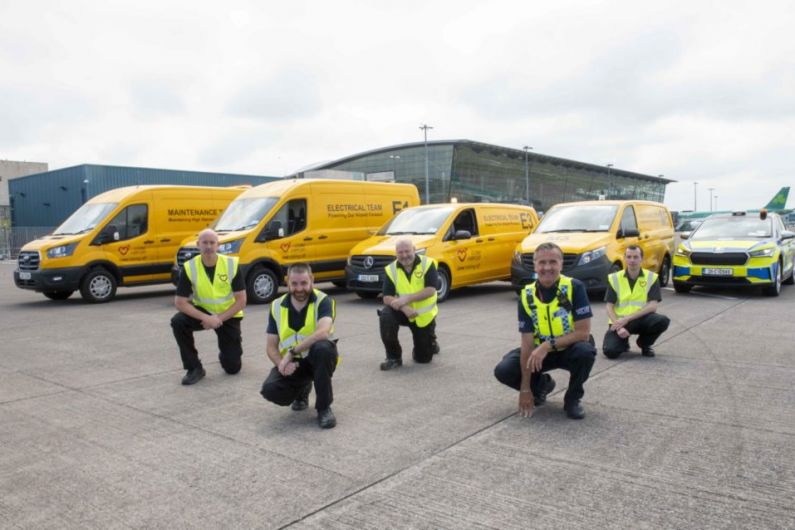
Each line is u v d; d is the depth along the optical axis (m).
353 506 3.20
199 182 49.94
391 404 5.02
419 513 3.11
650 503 3.14
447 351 7.06
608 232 11.17
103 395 5.48
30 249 12.13
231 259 6.04
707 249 11.29
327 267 12.80
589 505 3.14
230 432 4.42
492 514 3.07
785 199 32.25
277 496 3.34
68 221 13.22
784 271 12.07
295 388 4.79
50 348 7.74
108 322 9.84
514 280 11.23
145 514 3.17
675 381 5.48
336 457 3.88
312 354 4.53
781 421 4.35
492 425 4.42
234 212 12.59
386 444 4.09
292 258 12.23
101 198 13.41
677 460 3.69
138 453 4.04
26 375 6.30
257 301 11.77
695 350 6.76
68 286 12.05
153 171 47.34
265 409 5.00
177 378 6.09
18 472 3.76
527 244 11.19
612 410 4.70
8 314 11.13
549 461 3.72
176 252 13.51
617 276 6.48
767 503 3.12
